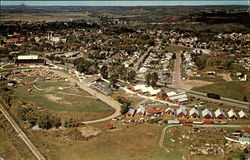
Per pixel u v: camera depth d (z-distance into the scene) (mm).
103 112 169125
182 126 145000
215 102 186250
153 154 115500
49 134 138625
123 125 149500
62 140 131500
